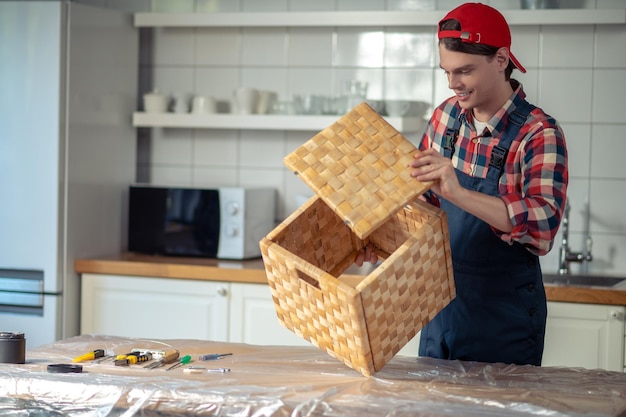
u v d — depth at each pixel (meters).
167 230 4.14
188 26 4.34
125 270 3.93
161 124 4.30
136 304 3.94
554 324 3.50
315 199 2.18
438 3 4.17
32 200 3.94
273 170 4.43
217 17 4.22
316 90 4.34
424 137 2.60
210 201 4.06
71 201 3.97
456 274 2.45
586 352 3.47
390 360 2.17
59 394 1.88
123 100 4.33
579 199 4.07
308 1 4.32
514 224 2.08
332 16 4.07
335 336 2.00
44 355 2.19
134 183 4.45
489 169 2.37
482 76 2.25
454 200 2.04
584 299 3.45
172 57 4.51
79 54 3.99
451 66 2.24
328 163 2.02
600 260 4.06
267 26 4.34
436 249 2.02
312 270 1.95
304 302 2.04
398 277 1.94
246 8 4.40
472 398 1.81
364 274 3.70
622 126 4.02
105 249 4.22
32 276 3.97
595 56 4.02
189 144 4.52
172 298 3.90
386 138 2.08
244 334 3.81
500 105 2.35
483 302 2.42
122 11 4.29
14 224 3.97
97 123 4.13
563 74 4.05
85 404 1.86
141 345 2.32
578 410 1.73
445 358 2.49
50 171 3.91
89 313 3.99
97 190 4.15
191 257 4.13
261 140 4.44
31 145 3.93
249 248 4.08
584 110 4.04
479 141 2.40
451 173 2.02
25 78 3.93
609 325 3.44
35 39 3.91
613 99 4.02
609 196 4.04
